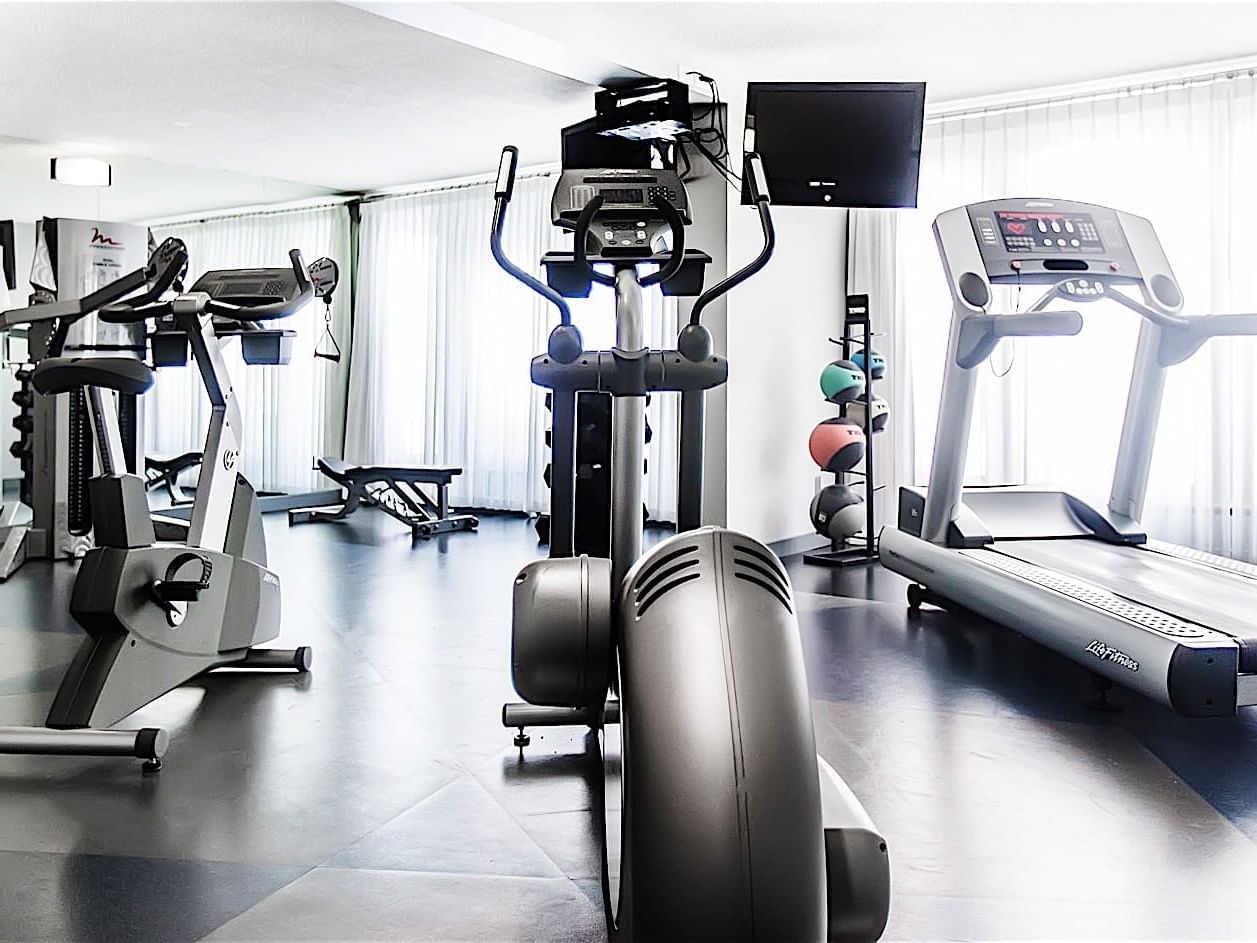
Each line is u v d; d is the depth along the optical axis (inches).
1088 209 158.9
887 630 157.4
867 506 218.1
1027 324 142.5
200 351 121.6
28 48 187.5
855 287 246.4
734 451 213.0
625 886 52.7
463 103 224.1
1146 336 161.2
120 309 120.3
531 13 171.9
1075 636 120.0
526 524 277.0
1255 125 199.6
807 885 48.8
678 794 49.6
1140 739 107.8
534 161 280.1
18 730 97.1
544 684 71.6
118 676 104.3
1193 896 73.4
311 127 241.4
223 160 272.2
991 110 226.4
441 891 74.4
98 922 69.5
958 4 172.9
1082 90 216.7
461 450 304.7
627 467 91.6
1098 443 217.9
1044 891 74.1
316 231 305.0
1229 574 140.9
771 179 187.8
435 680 129.4
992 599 141.0
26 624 159.3
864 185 187.9
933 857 79.7
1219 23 181.6
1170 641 104.0
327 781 95.8
